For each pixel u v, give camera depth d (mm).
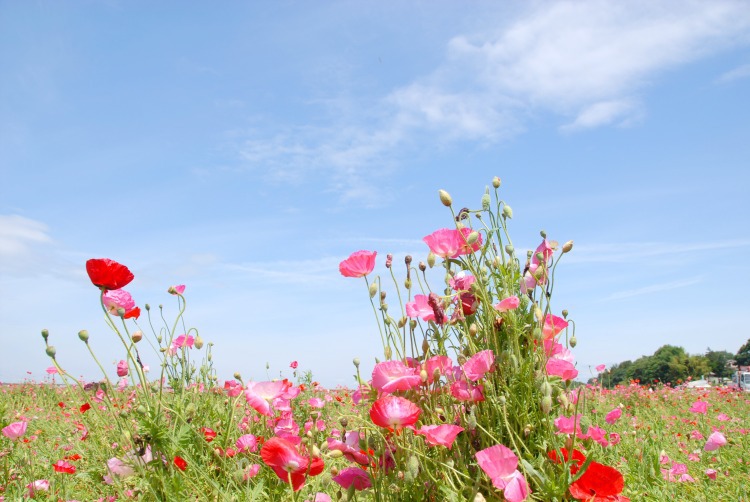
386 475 2135
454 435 1903
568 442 2029
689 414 8492
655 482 3375
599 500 1843
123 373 3119
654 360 49375
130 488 2404
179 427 2625
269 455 2174
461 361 2232
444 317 2197
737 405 9672
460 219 2309
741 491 3543
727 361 52062
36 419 5848
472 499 1896
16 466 3682
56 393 8328
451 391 2162
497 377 2154
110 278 2246
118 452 2707
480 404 2178
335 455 2240
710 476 3900
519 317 2223
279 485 2543
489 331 2225
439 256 2336
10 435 3660
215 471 2852
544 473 1918
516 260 2324
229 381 3396
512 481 1840
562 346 2324
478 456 1861
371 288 2271
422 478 2053
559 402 2162
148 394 2379
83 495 3354
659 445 4180
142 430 2281
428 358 2258
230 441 2984
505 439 2109
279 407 3115
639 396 9352
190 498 2363
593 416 4902
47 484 3418
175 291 2846
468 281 2334
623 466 3434
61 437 4961
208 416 3178
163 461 2361
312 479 2604
